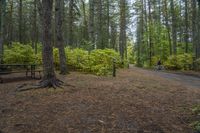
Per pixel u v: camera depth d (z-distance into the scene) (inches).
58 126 278.2
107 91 449.7
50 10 458.0
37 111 325.4
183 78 814.5
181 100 403.2
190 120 304.7
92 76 684.1
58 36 705.6
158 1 1845.5
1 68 729.6
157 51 1882.4
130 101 379.6
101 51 848.3
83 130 269.0
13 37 2053.4
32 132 263.1
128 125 283.7
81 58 814.5
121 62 1305.4
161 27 1884.8
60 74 697.6
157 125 286.5
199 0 326.6
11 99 384.8
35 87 447.5
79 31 2007.9
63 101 370.0
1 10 864.3
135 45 2630.4
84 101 371.2
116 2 1738.4
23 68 869.8
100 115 311.7
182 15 1754.4
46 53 460.4
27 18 1881.2
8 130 267.0
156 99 402.6
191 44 1745.8
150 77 792.3
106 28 1748.3
